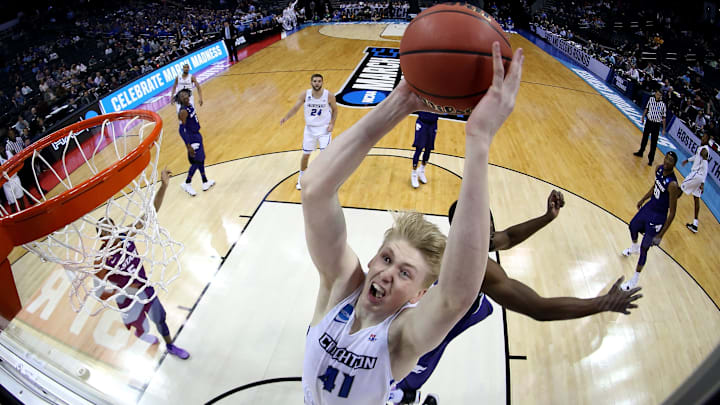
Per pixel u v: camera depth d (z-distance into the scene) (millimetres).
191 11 17875
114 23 14180
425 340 1052
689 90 9148
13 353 1637
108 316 3709
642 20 14172
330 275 1244
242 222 5074
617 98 9867
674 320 3852
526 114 8680
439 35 950
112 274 2998
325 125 5488
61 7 12688
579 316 1766
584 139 7566
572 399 3164
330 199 1069
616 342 3611
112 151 6785
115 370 3252
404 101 1056
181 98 4992
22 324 3484
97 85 9430
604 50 12891
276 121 8070
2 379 1513
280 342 3604
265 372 3354
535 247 4715
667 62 11961
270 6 20969
